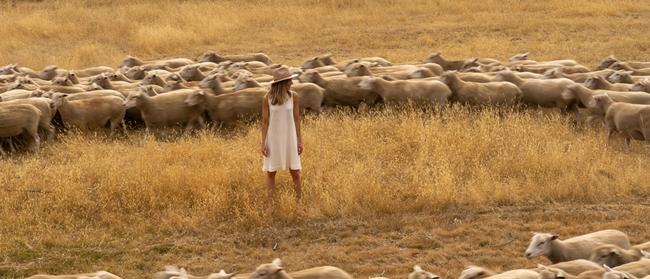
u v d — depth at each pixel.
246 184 17.33
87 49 36.06
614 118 20.61
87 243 15.23
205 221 16.02
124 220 16.19
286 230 15.70
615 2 44.06
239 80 23.83
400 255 14.66
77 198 16.64
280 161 16.17
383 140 20.36
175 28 39.84
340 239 15.37
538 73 27.02
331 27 41.34
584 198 17.00
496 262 14.38
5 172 18.38
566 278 11.66
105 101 22.42
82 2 48.00
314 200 16.67
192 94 22.44
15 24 40.25
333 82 23.78
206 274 14.11
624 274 11.28
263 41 38.66
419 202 16.53
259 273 11.99
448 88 23.17
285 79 15.93
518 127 20.45
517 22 40.56
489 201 16.81
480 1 45.91
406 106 22.81
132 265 14.46
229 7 45.06
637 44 35.12
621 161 19.03
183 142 20.45
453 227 15.73
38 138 20.91
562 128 21.06
